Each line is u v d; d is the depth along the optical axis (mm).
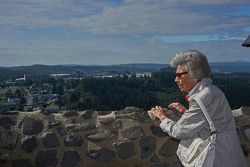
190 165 2732
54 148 4773
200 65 2785
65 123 4863
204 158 2652
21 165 4738
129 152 4828
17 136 4770
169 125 2846
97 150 4797
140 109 5008
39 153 4754
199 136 2738
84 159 4785
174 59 2873
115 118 4918
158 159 4859
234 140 2703
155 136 4883
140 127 4879
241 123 5020
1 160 4719
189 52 2830
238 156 2703
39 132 4797
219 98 2738
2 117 4828
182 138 2766
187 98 2863
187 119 2740
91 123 4895
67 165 4750
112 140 4836
